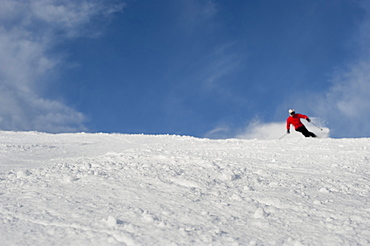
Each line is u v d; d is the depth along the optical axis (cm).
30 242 404
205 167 806
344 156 1016
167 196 584
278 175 759
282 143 1364
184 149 1226
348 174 774
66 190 626
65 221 466
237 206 543
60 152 1356
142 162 876
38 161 1084
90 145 1619
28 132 2220
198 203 553
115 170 780
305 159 973
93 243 400
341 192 628
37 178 739
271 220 483
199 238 417
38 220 473
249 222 477
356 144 1269
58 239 412
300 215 502
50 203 549
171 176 705
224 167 816
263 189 639
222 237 422
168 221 471
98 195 590
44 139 1917
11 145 1464
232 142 1494
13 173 834
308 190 637
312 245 398
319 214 506
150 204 543
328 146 1226
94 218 476
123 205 536
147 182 667
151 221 466
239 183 686
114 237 415
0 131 2222
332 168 845
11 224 460
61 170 802
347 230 439
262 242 411
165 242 403
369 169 842
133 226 441
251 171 796
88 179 697
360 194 614
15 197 595
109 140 1838
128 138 1909
